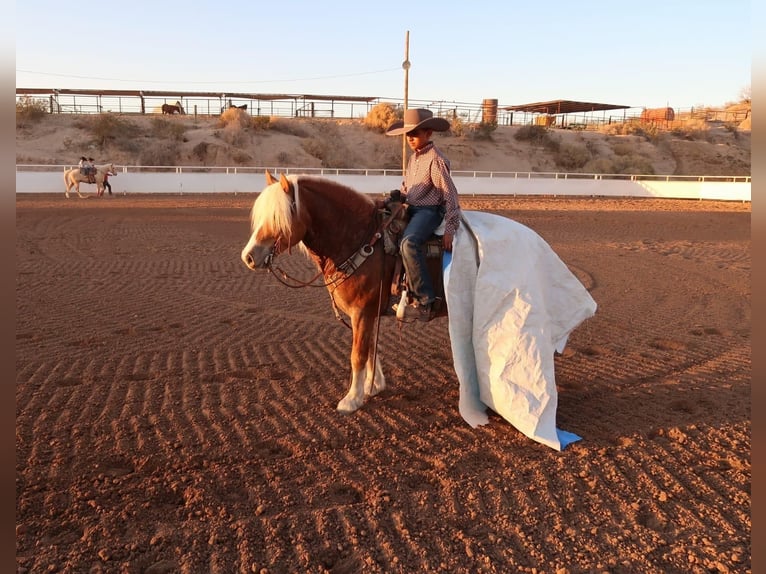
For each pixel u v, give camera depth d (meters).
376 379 5.32
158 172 31.67
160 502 3.60
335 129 46.69
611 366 6.27
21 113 40.84
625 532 3.29
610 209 25.12
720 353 6.75
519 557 3.08
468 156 45.25
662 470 3.99
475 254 4.51
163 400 5.11
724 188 31.52
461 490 3.71
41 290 9.20
